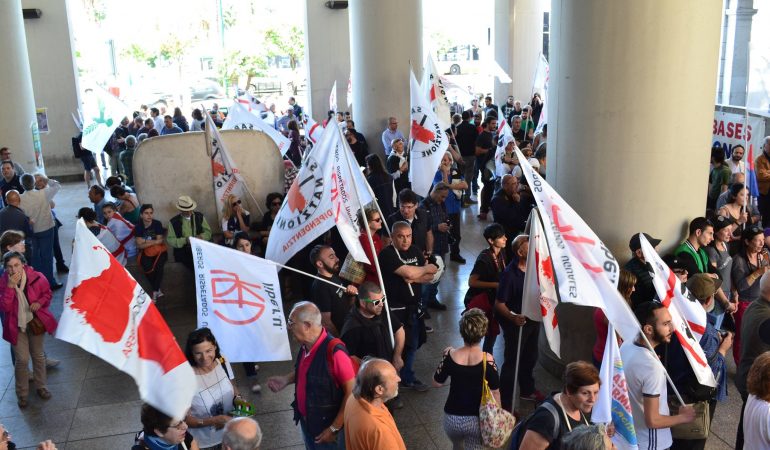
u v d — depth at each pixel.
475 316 5.11
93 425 7.09
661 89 6.66
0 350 9.11
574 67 6.95
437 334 9.11
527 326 6.79
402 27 17.02
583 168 7.09
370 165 10.73
